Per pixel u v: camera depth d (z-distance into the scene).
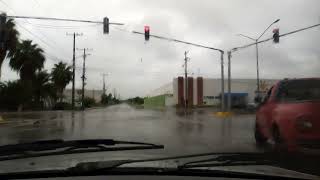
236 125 25.66
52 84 81.69
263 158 4.96
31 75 70.12
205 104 100.88
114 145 6.75
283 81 12.15
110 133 19.39
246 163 4.52
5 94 68.31
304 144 9.84
